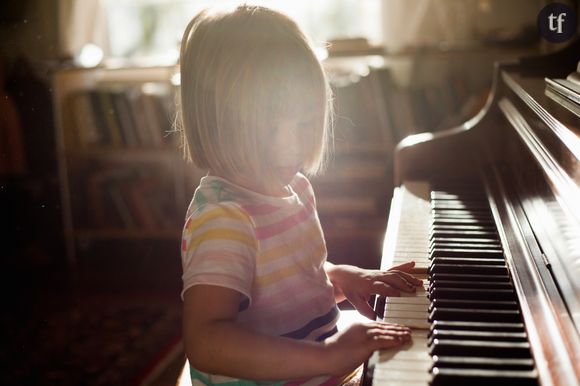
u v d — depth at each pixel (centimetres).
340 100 321
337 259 331
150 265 359
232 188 97
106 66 330
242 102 92
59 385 238
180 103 102
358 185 326
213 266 87
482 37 312
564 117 105
